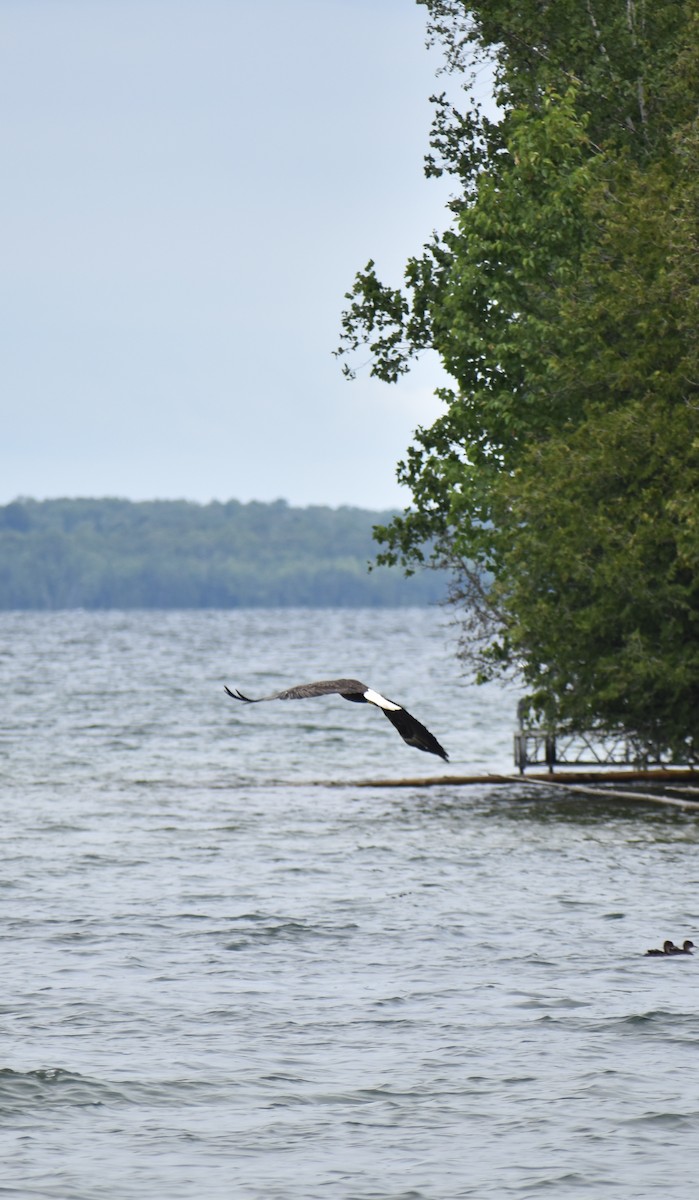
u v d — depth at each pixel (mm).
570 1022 83812
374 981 93625
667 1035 81125
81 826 166125
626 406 174125
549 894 121375
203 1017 85500
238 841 154125
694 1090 72062
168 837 157250
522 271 188500
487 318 196250
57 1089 72938
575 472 171125
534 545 174250
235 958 100062
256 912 115500
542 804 181875
